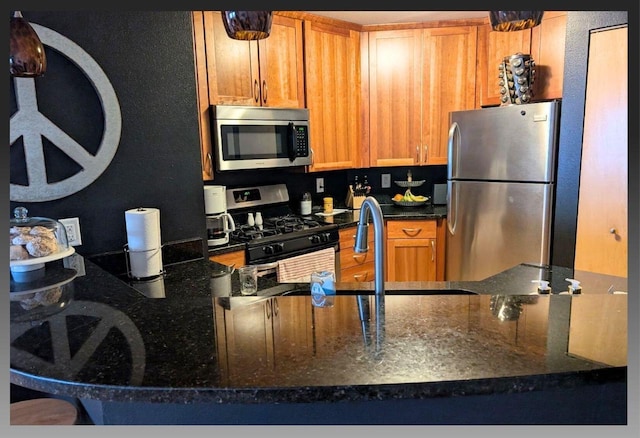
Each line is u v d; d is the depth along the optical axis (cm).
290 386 74
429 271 349
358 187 381
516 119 284
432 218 342
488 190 305
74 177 173
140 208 189
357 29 339
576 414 95
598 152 243
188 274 187
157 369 80
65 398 140
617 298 109
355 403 96
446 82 343
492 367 77
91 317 106
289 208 358
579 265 258
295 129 302
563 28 290
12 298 122
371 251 340
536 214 281
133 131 186
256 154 286
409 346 85
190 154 204
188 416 100
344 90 339
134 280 178
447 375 75
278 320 101
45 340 93
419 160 355
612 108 234
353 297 116
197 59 258
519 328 92
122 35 179
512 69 303
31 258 146
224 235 264
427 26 337
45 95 166
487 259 313
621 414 94
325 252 305
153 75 189
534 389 75
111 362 83
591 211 249
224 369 79
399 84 347
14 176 163
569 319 97
